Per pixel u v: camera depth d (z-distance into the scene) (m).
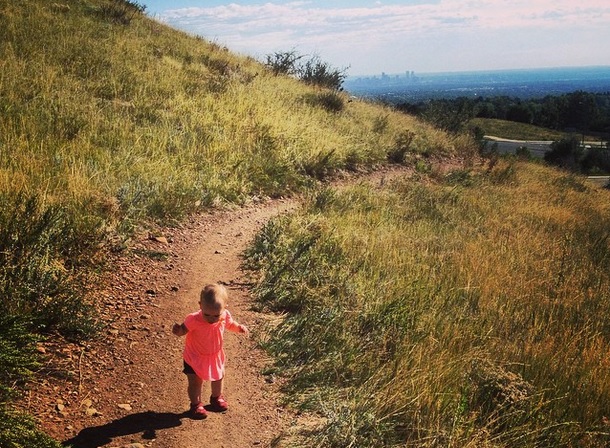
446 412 3.90
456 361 4.49
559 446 3.79
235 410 4.06
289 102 17.70
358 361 4.64
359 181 13.64
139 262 6.55
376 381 4.23
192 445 3.60
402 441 3.71
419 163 16.88
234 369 4.65
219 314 3.88
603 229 12.36
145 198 8.04
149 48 18.17
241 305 5.88
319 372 4.54
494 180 16.84
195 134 11.39
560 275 7.79
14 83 10.96
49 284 4.95
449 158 20.55
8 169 6.93
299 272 6.43
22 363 3.88
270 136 13.06
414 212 10.60
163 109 12.76
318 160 13.31
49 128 9.27
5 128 8.57
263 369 4.68
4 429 3.18
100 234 6.54
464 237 9.22
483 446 3.59
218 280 6.50
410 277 6.47
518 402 4.05
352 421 3.78
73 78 12.89
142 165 8.99
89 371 4.33
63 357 4.43
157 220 7.88
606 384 4.59
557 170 25.61
